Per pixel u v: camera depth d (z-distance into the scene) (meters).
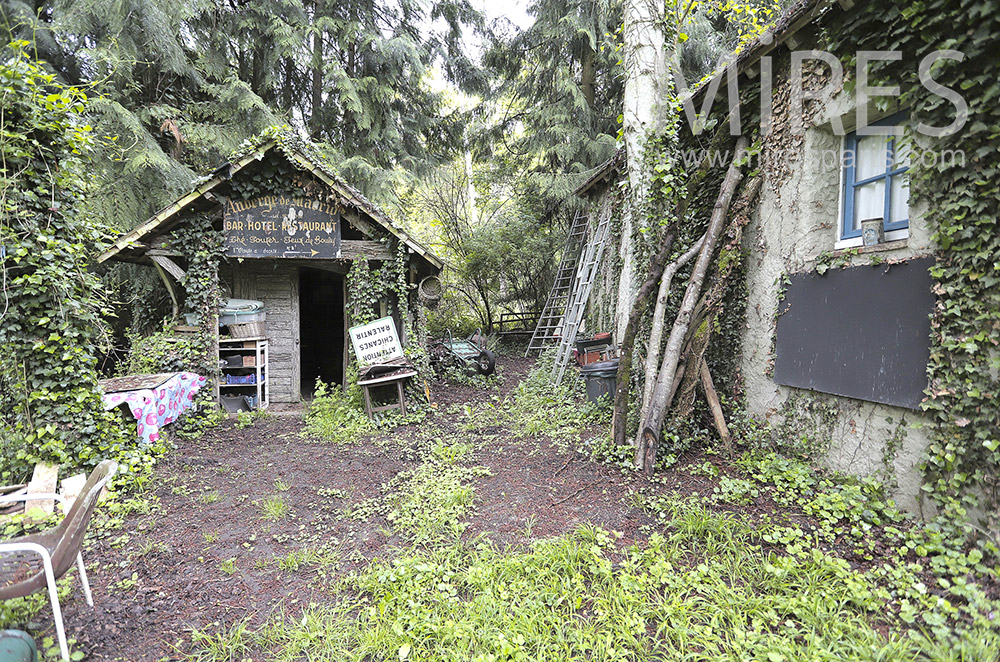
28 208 4.11
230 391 7.77
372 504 4.29
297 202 7.33
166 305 9.06
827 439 4.20
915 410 3.40
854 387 3.85
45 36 8.03
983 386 2.96
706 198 5.57
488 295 17.62
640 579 2.86
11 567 2.54
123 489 4.46
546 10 13.97
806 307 4.36
